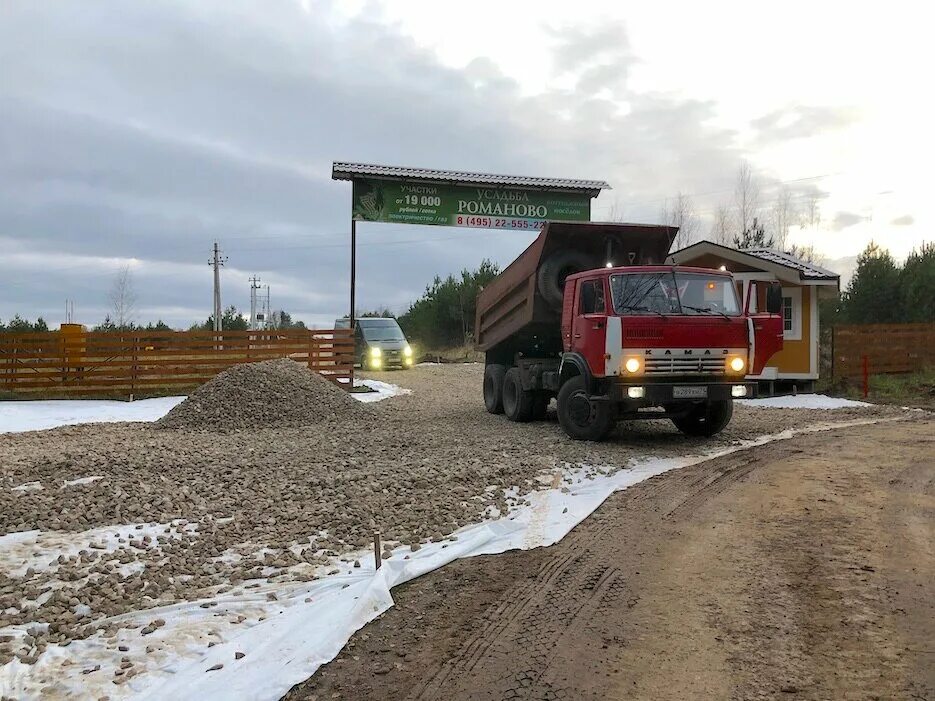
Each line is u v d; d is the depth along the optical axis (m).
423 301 44.78
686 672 3.79
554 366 12.54
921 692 3.51
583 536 6.25
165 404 18.36
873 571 5.16
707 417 11.16
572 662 3.95
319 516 6.89
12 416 16.17
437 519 6.73
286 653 4.11
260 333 20.14
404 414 15.31
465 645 4.21
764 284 10.67
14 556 5.94
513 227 21.59
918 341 21.66
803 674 3.72
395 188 20.73
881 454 9.68
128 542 6.29
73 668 4.02
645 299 10.03
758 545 5.82
